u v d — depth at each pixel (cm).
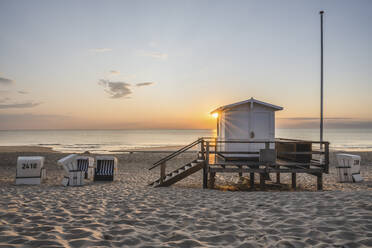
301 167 968
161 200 629
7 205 533
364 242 310
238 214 477
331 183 1134
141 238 350
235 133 1042
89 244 317
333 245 309
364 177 1302
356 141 7306
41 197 642
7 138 9225
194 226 410
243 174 1462
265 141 950
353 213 432
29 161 1018
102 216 468
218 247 319
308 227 378
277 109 1048
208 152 945
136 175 1397
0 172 1471
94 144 6094
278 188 1012
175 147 4666
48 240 323
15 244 308
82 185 978
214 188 980
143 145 5709
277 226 394
